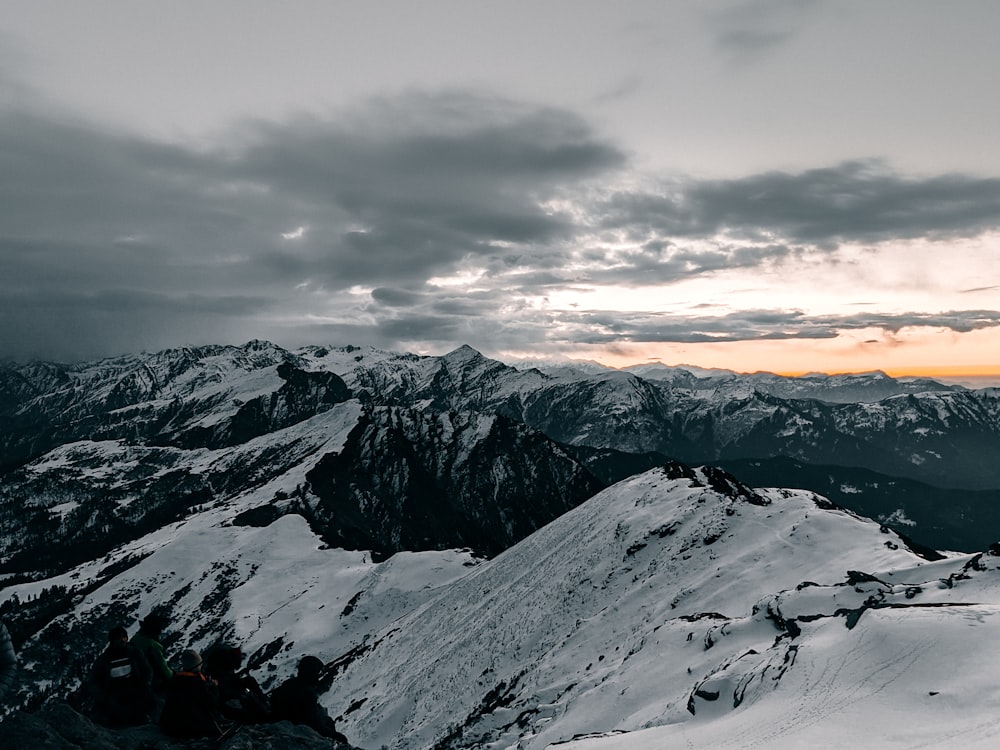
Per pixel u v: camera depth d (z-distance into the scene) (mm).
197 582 197750
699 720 37281
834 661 31875
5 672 10375
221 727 13234
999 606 30953
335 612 160250
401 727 87500
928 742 21562
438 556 174625
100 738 12062
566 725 53875
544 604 98375
